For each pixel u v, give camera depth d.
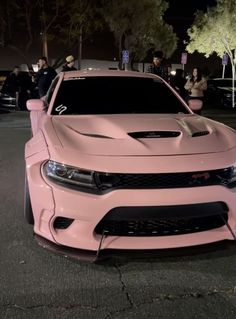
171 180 3.65
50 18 27.25
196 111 6.30
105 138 4.02
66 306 3.33
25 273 3.83
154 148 3.86
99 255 3.67
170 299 3.44
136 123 4.45
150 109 5.34
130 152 3.78
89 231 3.65
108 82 5.72
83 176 3.66
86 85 5.63
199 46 36.88
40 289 3.57
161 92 5.68
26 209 4.50
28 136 11.32
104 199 3.57
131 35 35.25
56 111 5.19
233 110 20.89
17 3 27.41
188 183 3.67
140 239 3.68
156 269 3.91
